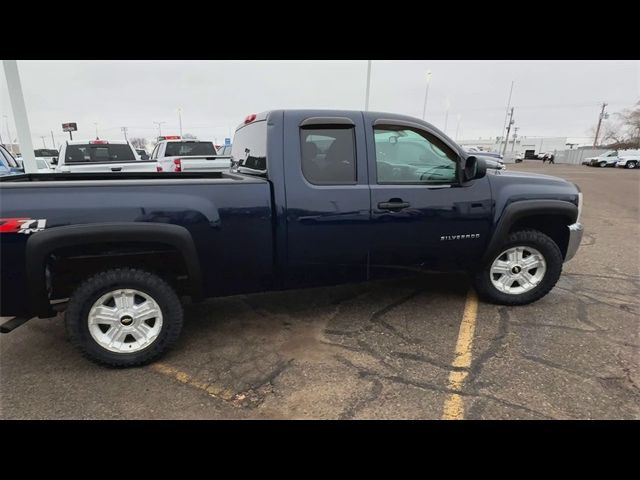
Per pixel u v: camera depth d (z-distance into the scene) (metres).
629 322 3.78
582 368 3.01
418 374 2.95
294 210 3.17
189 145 11.59
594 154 58.19
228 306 4.17
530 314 3.94
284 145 3.19
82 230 2.67
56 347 3.38
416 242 3.57
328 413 2.54
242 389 2.79
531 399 2.66
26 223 2.61
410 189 3.46
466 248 3.78
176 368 3.05
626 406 2.60
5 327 2.76
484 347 3.31
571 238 4.11
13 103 7.34
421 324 3.73
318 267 3.39
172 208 2.88
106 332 2.99
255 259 3.20
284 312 4.02
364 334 3.55
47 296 2.77
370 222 3.37
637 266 5.62
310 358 3.17
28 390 2.79
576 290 4.62
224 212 3.02
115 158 10.36
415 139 3.55
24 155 7.54
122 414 2.55
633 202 13.30
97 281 2.87
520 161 64.31
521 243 3.98
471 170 3.51
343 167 3.33
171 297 3.04
